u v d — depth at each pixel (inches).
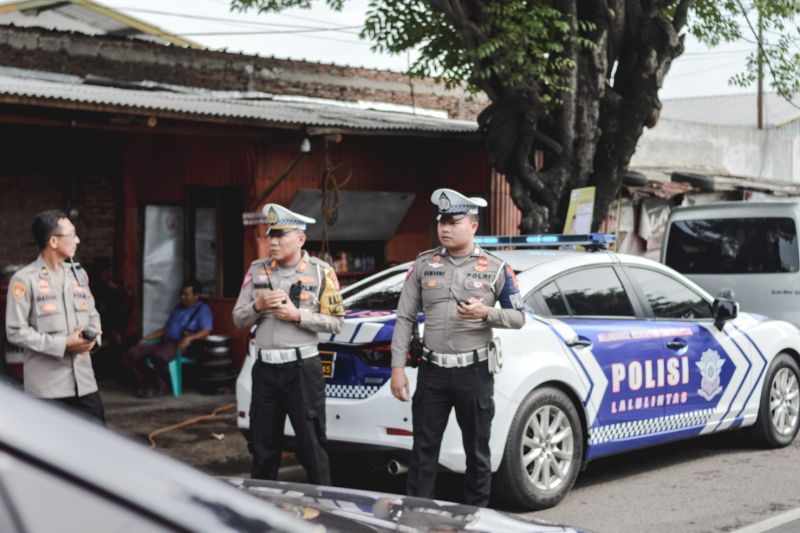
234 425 347.3
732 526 219.8
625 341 255.1
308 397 216.5
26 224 460.4
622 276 267.4
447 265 212.1
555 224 406.3
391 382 211.2
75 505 50.0
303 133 380.5
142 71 514.3
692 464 290.2
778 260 410.3
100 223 481.7
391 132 406.9
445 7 389.1
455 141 489.4
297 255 220.7
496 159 401.7
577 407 244.4
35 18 730.2
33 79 467.5
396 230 478.0
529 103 394.3
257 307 213.5
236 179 423.5
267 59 557.9
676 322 276.2
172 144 454.6
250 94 550.3
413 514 89.8
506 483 225.9
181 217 462.3
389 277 270.4
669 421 267.7
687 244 435.5
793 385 317.4
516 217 488.7
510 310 208.5
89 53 498.9
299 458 221.5
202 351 416.8
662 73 411.5
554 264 251.4
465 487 212.1
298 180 427.2
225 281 438.6
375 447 224.2
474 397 208.1
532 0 396.8
